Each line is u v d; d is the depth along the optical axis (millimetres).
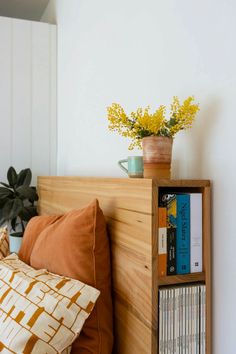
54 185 1845
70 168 2316
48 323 882
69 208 1565
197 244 918
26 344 858
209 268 915
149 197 874
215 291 904
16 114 2621
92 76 1899
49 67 2717
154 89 1239
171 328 867
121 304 1020
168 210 886
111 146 1621
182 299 883
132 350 946
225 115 883
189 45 1034
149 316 859
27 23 2658
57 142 2711
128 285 979
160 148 944
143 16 1327
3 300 1014
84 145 2020
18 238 2242
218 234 898
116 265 1064
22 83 2641
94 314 986
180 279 887
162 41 1187
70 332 891
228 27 874
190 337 887
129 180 990
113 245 1091
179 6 1085
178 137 1083
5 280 1100
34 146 2668
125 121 1018
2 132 2578
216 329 898
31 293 975
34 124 2670
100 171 1756
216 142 915
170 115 1107
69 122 2355
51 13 2861
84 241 1036
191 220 913
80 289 952
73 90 2268
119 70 1545
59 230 1141
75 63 2229
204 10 965
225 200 877
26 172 2438
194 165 1004
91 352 947
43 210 2088
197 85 996
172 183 881
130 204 981
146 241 884
